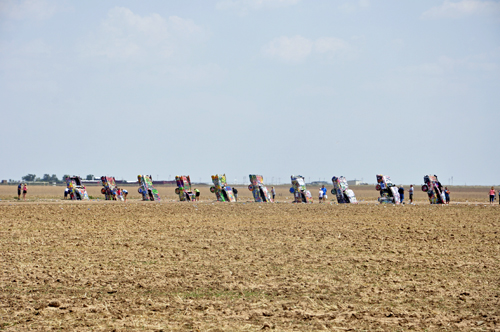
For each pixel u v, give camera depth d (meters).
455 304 28.52
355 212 87.62
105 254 43.44
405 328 24.44
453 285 32.69
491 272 36.41
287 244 49.09
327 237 53.94
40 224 66.31
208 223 68.50
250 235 55.66
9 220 70.94
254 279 34.31
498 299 29.36
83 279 34.19
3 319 25.78
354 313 26.70
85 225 65.56
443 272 36.47
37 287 32.12
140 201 126.38
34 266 38.12
